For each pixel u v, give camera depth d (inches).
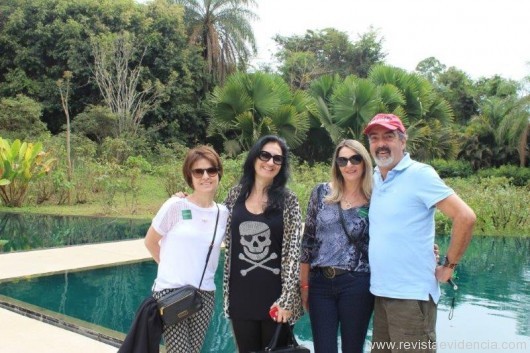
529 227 385.1
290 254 87.4
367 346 143.0
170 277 90.3
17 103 616.7
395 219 86.3
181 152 656.4
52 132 733.9
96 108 654.5
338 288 92.0
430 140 710.5
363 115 657.6
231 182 397.4
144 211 422.9
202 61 783.1
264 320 89.4
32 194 450.0
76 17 716.7
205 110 766.5
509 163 895.1
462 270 248.1
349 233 91.8
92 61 717.3
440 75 1131.3
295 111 670.5
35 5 713.0
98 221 371.9
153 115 743.7
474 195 402.0
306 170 518.0
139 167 532.1
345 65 1075.9
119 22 727.7
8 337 134.0
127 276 218.5
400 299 85.9
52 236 314.0
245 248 89.2
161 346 127.7
